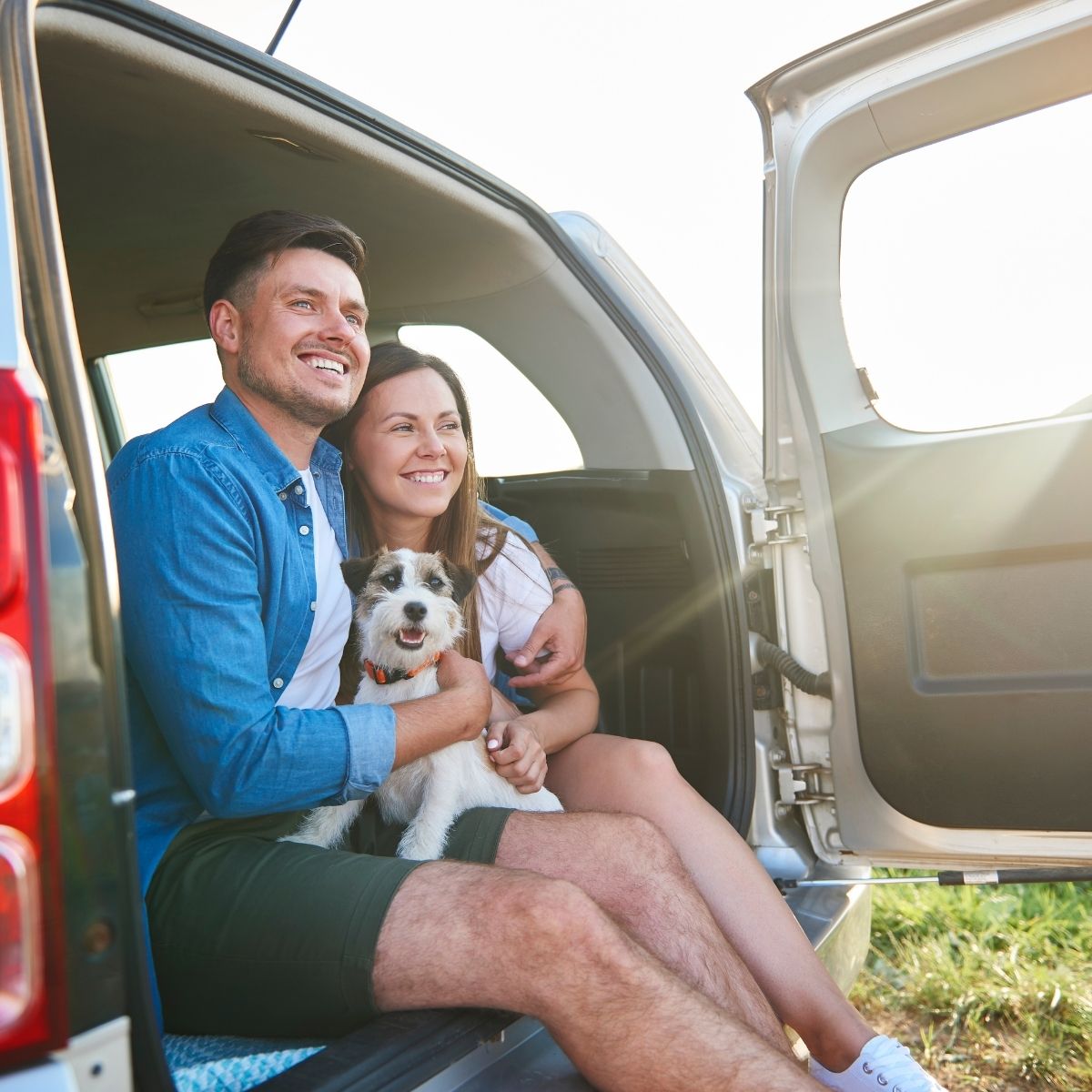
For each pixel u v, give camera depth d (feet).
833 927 7.06
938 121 6.55
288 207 6.95
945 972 9.78
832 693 7.50
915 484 7.09
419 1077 4.24
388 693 6.74
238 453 5.55
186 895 5.11
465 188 6.82
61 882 2.88
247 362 5.78
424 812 6.22
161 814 5.29
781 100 7.12
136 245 7.63
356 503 7.61
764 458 7.88
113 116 5.59
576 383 8.27
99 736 3.04
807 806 7.82
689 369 8.74
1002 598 6.83
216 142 5.96
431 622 6.61
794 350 7.41
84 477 3.22
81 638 3.00
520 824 6.01
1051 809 6.75
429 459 7.06
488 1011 4.76
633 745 6.88
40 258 3.29
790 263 7.30
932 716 7.11
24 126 3.37
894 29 6.46
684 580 8.07
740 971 5.49
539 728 6.81
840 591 7.45
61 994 2.87
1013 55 6.14
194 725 4.91
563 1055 5.03
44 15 4.30
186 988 5.04
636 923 5.51
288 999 4.84
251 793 4.96
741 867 6.33
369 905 4.76
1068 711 6.62
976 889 11.35
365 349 6.02
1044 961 10.01
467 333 8.49
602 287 7.77
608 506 8.37
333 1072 4.10
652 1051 4.38
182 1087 4.46
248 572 5.23
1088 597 6.55
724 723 7.82
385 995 4.69
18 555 2.84
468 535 7.60
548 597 7.68
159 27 4.83
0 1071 2.83
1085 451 6.50
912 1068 5.51
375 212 7.00
